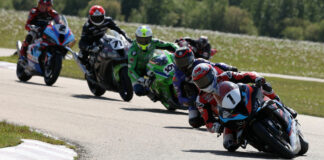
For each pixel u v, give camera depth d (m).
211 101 25.59
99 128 28.19
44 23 49.84
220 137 28.31
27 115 30.69
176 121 33.56
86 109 35.34
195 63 28.09
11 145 20.67
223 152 23.58
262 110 22.61
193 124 29.14
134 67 38.81
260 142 22.59
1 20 156.88
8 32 141.88
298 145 22.64
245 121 22.20
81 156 21.12
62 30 48.75
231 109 22.16
